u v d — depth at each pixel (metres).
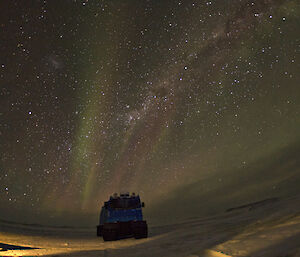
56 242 5.57
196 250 3.50
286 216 4.77
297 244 2.76
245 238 3.59
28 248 4.86
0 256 4.10
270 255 2.64
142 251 4.00
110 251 4.29
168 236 5.29
